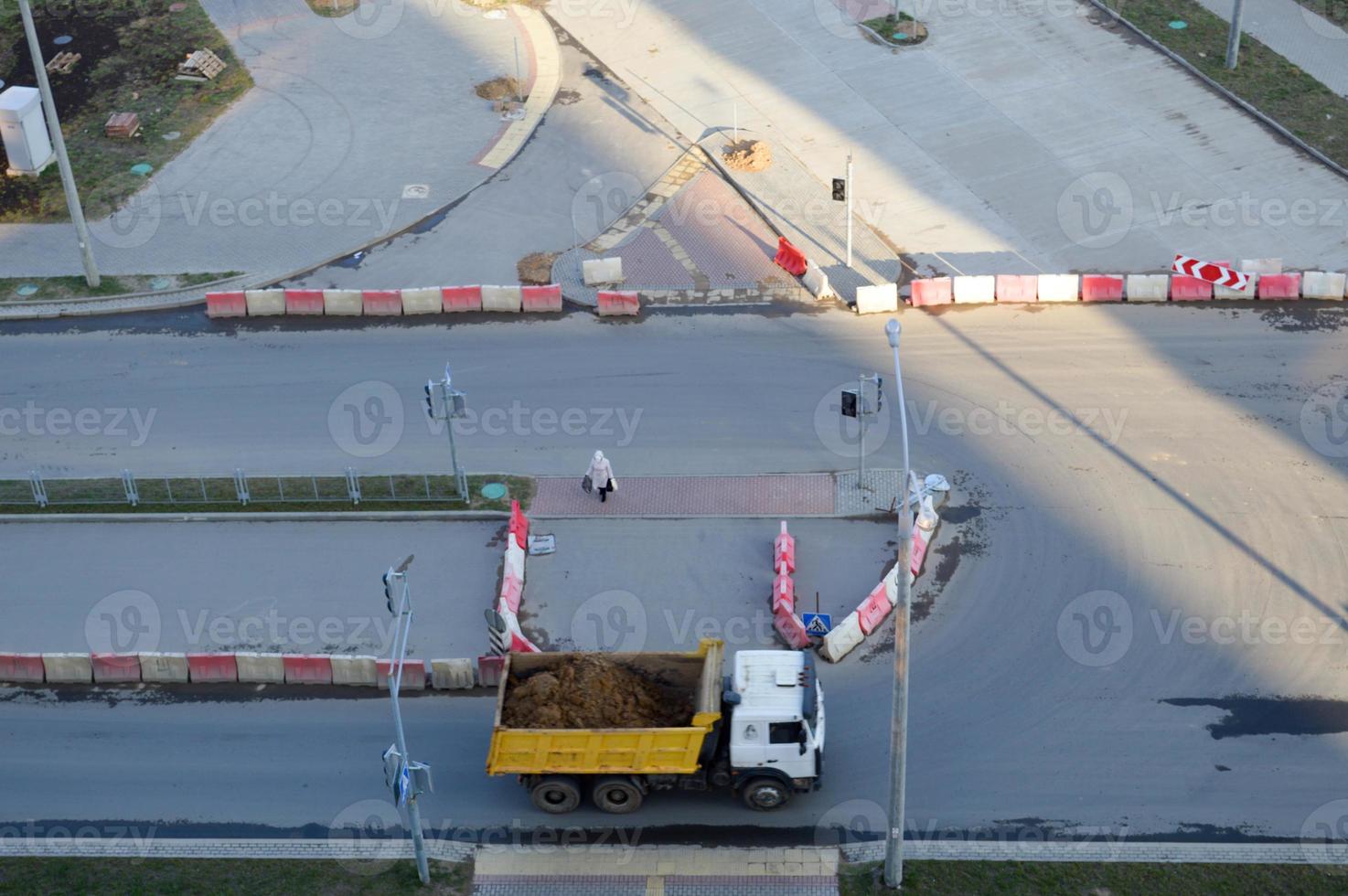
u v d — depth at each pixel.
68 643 42.53
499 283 57.06
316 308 55.78
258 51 73.38
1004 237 58.03
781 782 35.91
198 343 54.91
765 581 43.72
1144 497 45.69
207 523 47.00
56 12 76.38
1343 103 65.06
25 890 35.00
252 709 40.38
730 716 35.50
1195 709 38.81
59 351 54.69
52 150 65.56
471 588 43.97
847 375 51.72
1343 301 53.66
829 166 62.75
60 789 38.12
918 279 55.94
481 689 40.53
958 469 47.31
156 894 34.84
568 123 66.88
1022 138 63.81
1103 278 54.06
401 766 32.34
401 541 45.94
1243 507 45.12
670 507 46.69
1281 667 39.81
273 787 37.97
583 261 57.38
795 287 56.12
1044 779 37.09
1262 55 68.81
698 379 52.00
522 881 35.00
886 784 37.28
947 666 40.50
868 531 45.28
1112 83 67.25
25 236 60.78
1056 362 51.66
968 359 52.06
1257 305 53.78
